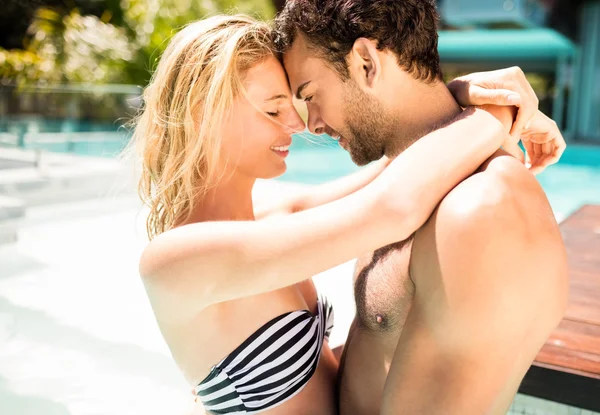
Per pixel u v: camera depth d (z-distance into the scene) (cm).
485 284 96
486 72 133
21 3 1470
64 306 388
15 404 274
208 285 102
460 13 1593
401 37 112
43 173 686
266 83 127
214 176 132
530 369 141
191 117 127
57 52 1229
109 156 879
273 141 131
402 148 121
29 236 543
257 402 128
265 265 98
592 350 146
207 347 125
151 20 1330
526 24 1577
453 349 100
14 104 797
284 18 124
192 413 155
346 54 115
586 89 1661
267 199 170
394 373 107
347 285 401
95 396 285
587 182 985
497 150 115
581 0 1628
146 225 143
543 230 102
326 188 172
